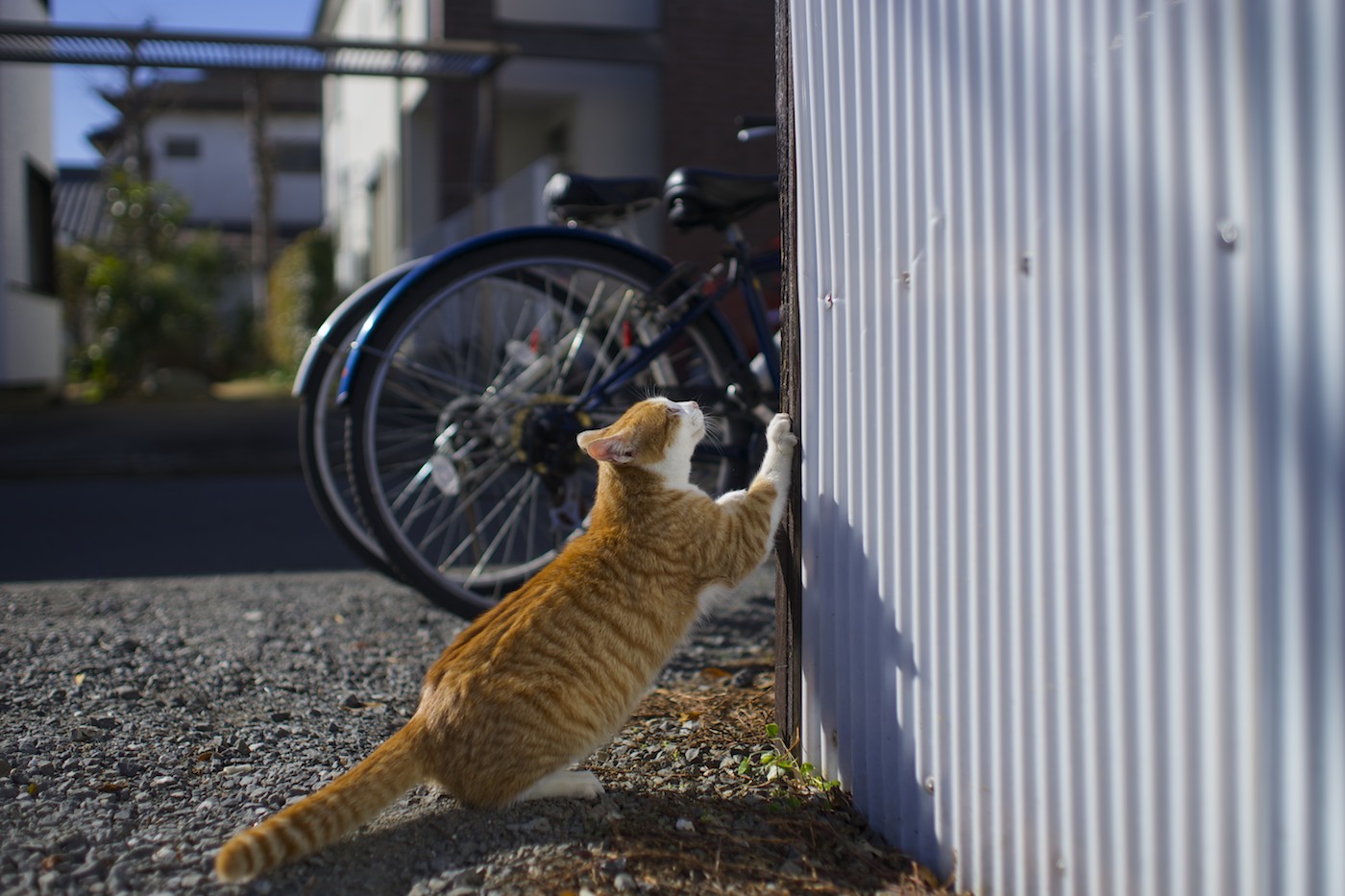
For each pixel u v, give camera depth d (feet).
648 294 10.80
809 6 7.33
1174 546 4.74
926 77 6.11
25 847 6.47
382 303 10.58
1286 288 4.22
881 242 6.61
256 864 5.99
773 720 8.65
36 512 19.97
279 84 73.77
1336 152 4.02
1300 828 4.30
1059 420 5.30
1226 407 4.47
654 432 7.98
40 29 22.59
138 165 59.41
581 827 6.82
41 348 39.93
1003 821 5.83
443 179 32.50
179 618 12.01
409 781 6.79
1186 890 4.80
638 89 33.88
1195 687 4.70
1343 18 3.97
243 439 29.71
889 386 6.61
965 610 6.03
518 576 11.32
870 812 6.97
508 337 14.34
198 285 55.36
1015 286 5.53
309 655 10.65
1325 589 4.16
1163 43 4.63
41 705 8.85
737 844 6.64
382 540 10.66
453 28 31.09
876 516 6.80
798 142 7.58
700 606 7.95
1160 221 4.70
